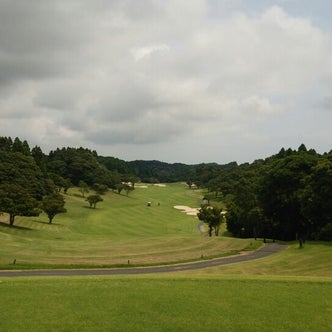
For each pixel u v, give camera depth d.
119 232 98.06
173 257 56.91
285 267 48.44
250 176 131.38
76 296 22.78
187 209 161.12
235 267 48.59
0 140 163.00
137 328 18.47
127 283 25.92
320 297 23.30
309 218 72.56
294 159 82.19
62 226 97.62
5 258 48.38
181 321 19.36
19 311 20.19
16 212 85.50
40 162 160.25
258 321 19.52
